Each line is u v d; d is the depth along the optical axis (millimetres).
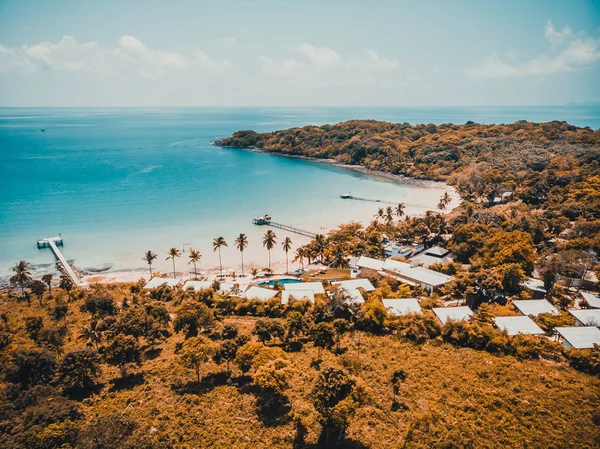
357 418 47094
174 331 75750
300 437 43969
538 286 87312
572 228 117000
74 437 41219
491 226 127938
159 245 136250
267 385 48969
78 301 92000
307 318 71438
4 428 42281
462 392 51375
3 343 66938
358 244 122500
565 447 41656
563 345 62875
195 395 52312
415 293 89125
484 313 70812
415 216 155750
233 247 135875
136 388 54969
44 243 133750
